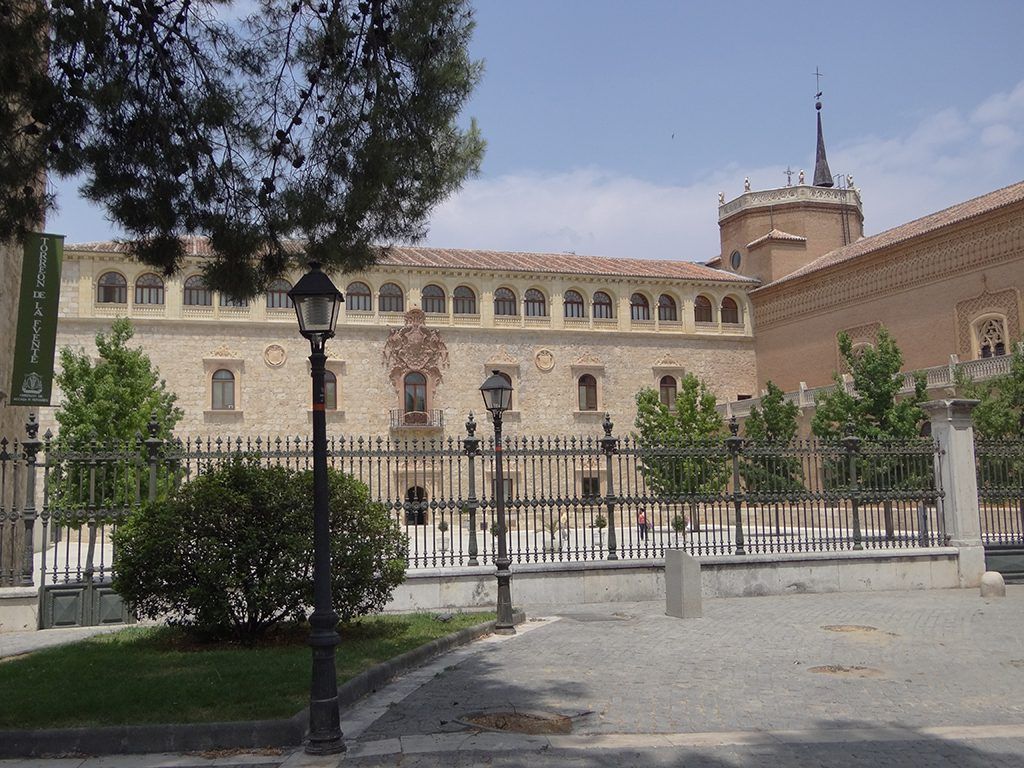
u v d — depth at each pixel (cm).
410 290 4800
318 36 1068
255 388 4516
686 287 5384
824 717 841
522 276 5028
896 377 3747
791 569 1797
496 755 723
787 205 5741
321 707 743
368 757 723
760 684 978
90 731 760
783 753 726
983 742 758
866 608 1575
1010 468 2009
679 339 5344
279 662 1041
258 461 1288
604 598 1705
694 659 1122
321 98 1080
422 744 753
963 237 4172
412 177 1123
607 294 5250
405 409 4753
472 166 1187
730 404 5256
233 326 4512
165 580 1149
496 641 1288
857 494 1889
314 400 807
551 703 894
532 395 4972
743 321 5534
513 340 4984
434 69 1070
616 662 1108
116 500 1477
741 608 1597
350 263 1160
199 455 1451
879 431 3550
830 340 4972
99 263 4309
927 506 1992
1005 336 3950
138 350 3200
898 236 4709
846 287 4878
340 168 1097
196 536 1158
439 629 1299
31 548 1440
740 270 5900
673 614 1507
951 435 1928
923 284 4394
